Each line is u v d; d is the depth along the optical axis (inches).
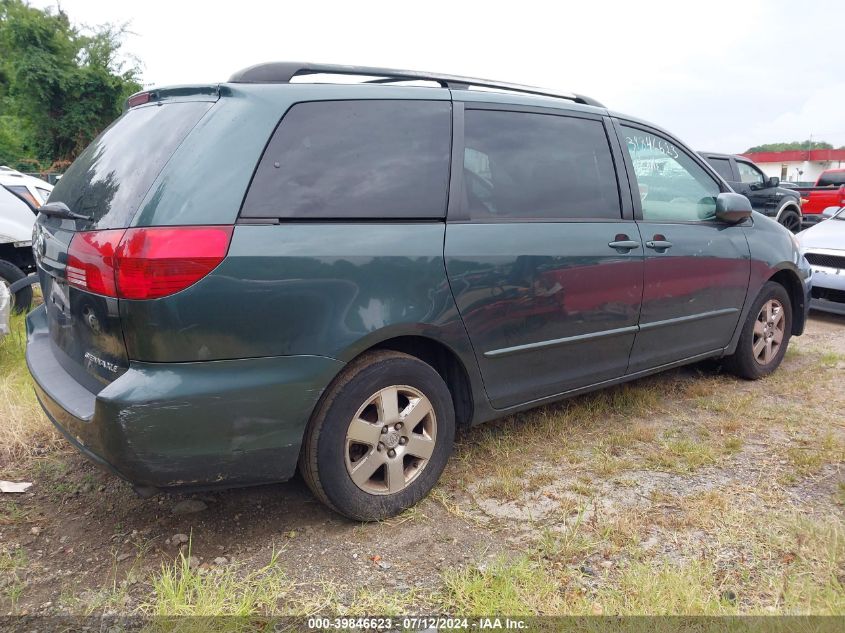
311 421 100.5
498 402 123.2
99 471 126.1
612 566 96.3
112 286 86.9
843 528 104.5
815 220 640.4
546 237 124.2
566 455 133.6
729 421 151.6
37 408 147.3
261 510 112.7
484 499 116.4
